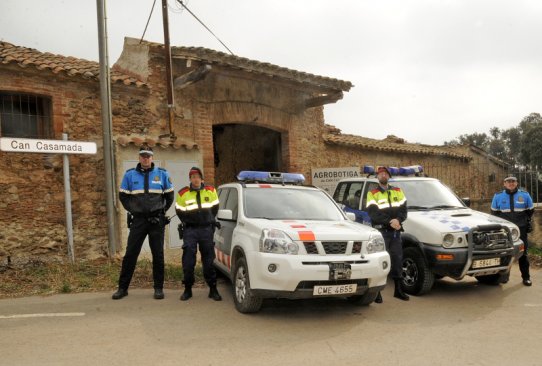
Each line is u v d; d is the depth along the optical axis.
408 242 7.18
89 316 5.54
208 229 6.57
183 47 9.46
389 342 4.80
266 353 4.41
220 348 4.52
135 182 6.45
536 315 5.95
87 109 9.12
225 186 7.83
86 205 8.97
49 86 8.62
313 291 5.28
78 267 8.06
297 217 6.46
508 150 29.92
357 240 5.60
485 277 7.86
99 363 4.07
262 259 5.34
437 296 6.97
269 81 10.99
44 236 8.45
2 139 6.99
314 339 4.86
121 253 8.91
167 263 9.05
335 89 11.73
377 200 6.84
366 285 5.58
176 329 5.10
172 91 9.73
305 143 13.05
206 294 6.88
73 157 8.85
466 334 5.12
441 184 8.94
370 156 15.55
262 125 12.12
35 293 6.65
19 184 8.23
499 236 6.88
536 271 9.08
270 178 7.45
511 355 4.47
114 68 10.96
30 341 4.61
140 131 9.84
